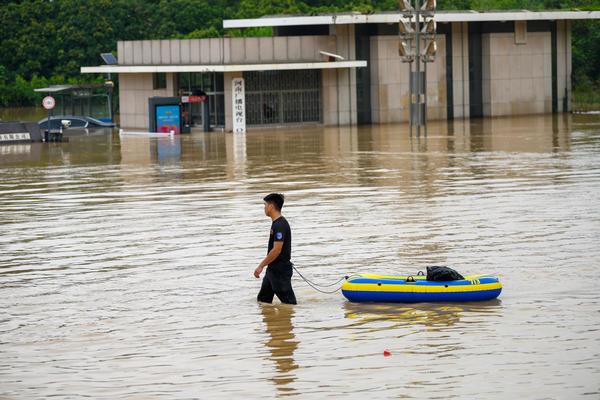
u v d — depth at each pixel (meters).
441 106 86.81
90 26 121.38
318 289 24.58
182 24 123.25
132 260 28.44
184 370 18.78
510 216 33.84
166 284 25.47
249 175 48.41
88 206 39.19
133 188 44.53
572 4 123.06
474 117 89.75
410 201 38.00
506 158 53.09
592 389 17.14
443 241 29.73
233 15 124.88
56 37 121.56
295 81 82.06
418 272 25.14
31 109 118.25
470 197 38.59
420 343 19.95
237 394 17.45
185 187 44.31
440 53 86.31
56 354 19.94
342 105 83.56
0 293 25.02
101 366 19.14
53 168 54.75
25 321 22.38
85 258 28.92
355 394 17.25
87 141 74.62
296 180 45.75
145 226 33.91
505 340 19.95
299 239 30.77
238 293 24.39
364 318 21.92
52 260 28.78
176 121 78.44
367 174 47.34
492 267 26.11
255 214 35.84
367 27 84.06
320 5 125.19
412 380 17.81
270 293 23.44
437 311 22.27
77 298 24.31
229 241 30.78
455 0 125.44
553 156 53.56
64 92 92.88
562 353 19.05
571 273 25.27
